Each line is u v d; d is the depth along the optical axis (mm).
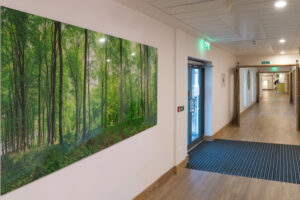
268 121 9797
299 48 7059
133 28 3076
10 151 1660
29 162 1796
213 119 6930
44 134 1906
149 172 3572
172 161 4285
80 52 2223
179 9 3121
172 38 4160
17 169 1711
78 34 2199
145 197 3461
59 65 2012
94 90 2406
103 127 2559
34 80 1808
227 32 4711
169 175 4172
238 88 8766
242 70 11734
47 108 1921
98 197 2566
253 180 4039
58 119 2021
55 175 2059
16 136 1696
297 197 3445
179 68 4387
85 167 2387
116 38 2715
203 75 6758
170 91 4133
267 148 5988
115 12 2750
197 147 6141
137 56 3119
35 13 1837
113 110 2699
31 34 1777
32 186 1857
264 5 3127
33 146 1821
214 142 6641
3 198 1642
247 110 13305
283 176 4188
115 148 2812
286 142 6551
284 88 26578
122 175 2955
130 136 3037
